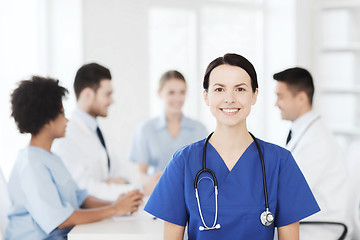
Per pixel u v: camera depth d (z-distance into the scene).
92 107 2.36
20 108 1.83
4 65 3.29
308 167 1.99
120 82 3.88
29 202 1.80
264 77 4.65
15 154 3.21
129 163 3.92
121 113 3.90
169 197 1.42
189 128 2.96
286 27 4.45
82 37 3.64
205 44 4.43
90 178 2.21
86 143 2.31
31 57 3.46
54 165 1.89
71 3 3.61
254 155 1.42
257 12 4.63
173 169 1.43
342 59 4.06
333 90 4.07
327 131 2.10
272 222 1.37
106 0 3.76
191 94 4.36
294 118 2.17
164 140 2.92
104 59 3.80
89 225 1.85
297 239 1.43
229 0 4.46
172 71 2.89
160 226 1.84
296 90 2.12
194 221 1.38
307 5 4.36
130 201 1.97
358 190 2.33
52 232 1.84
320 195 1.99
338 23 4.07
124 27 3.86
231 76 1.35
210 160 1.42
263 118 4.68
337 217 1.96
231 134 1.40
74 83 2.37
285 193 1.41
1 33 3.28
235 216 1.35
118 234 1.73
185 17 4.30
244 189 1.38
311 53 4.41
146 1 3.92
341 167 2.04
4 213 1.99
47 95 1.84
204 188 1.38
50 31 3.57
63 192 1.92
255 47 4.66
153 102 4.19
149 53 3.98
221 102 1.36
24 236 1.82
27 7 3.44
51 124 1.87
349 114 4.05
